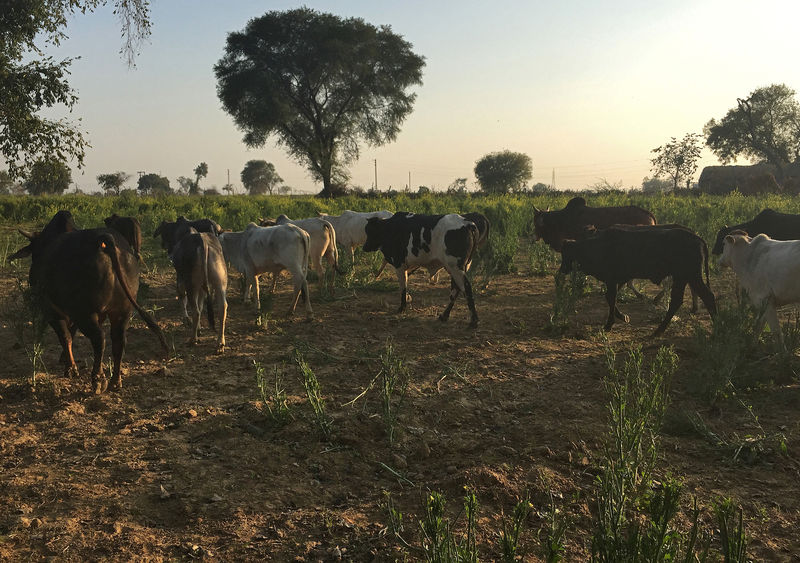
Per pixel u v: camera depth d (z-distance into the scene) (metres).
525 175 82.12
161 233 12.01
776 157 68.00
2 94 20.09
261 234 9.89
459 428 5.69
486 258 14.30
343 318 9.92
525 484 4.54
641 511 3.94
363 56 53.91
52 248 6.19
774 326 7.28
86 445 5.22
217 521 4.11
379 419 5.73
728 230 10.89
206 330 9.13
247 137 56.31
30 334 8.58
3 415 5.86
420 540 3.72
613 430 4.59
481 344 8.34
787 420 5.73
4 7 19.97
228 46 53.12
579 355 7.80
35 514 4.16
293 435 5.43
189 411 5.90
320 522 4.11
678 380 6.81
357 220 13.70
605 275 8.97
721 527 3.09
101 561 3.65
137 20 14.96
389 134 57.72
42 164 20.92
